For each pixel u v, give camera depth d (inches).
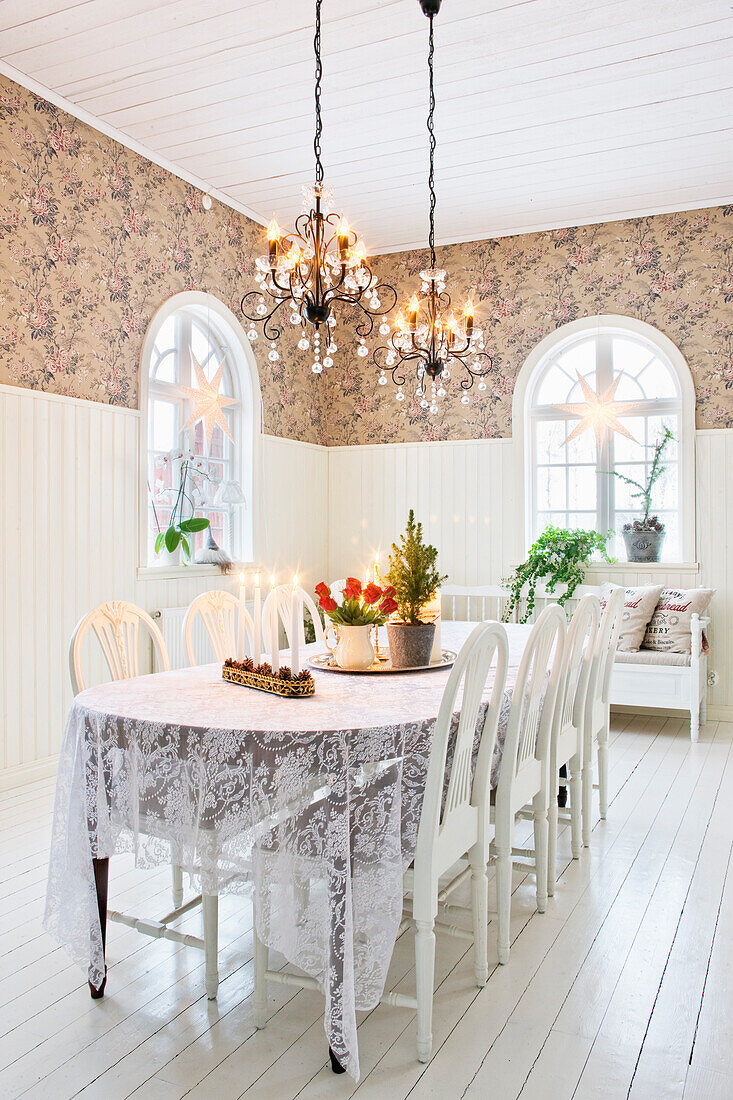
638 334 207.3
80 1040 74.0
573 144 168.2
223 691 89.5
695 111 155.1
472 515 224.8
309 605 149.3
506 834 87.7
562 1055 71.9
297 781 70.9
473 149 170.4
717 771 157.9
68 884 80.1
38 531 147.1
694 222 200.7
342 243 105.4
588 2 122.9
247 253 205.6
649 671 184.2
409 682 96.0
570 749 113.5
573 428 220.7
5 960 88.2
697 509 201.5
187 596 183.6
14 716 143.5
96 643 160.1
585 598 104.8
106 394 162.4
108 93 147.6
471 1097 66.3
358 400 240.1
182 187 182.7
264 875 71.7
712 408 199.8
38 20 126.2
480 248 223.0
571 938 93.5
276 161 175.9
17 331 143.5
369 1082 68.2
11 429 141.8
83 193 156.7
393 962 88.7
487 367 222.8
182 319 191.6
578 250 212.4
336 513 243.9
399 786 72.6
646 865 114.0
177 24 127.6
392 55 136.1
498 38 131.6
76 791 80.2
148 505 177.0
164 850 77.5
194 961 88.7
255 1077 68.9
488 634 75.8
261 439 211.8
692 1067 70.3
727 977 85.0
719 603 199.6
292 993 82.7
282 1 121.9
